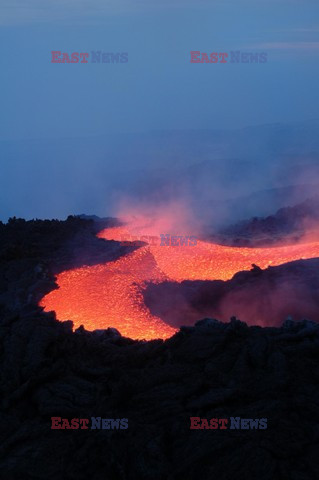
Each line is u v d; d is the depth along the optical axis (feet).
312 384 19.29
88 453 16.94
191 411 18.42
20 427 18.76
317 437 16.71
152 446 16.76
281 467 15.80
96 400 19.67
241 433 16.88
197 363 21.47
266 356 20.85
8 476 16.43
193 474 15.96
